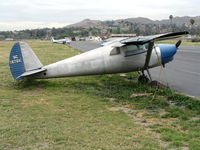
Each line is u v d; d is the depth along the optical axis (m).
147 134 6.29
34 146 5.61
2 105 9.02
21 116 7.73
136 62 12.42
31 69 11.96
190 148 5.40
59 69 11.97
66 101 9.65
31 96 10.46
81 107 8.80
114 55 12.15
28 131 6.48
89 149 5.41
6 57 29.70
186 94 10.90
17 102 9.49
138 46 12.31
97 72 12.28
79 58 12.07
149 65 12.71
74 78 14.65
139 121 7.39
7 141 5.87
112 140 5.87
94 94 10.88
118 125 6.95
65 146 5.58
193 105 8.77
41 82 13.27
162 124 7.08
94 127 6.76
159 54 12.66
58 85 12.70
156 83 12.07
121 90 11.59
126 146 5.55
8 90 11.60
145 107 8.83
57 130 6.53
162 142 5.80
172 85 12.95
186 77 15.30
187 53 32.53
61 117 7.66
